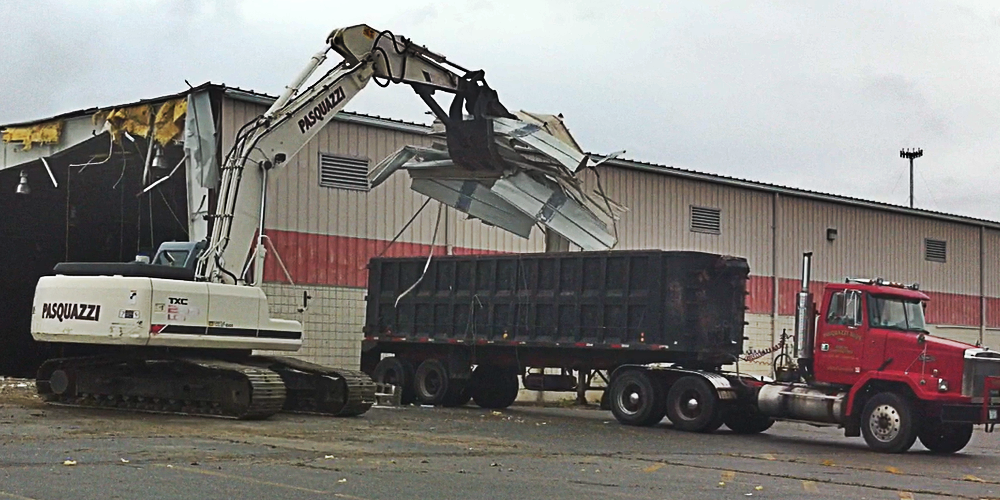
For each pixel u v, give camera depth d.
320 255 27.81
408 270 26.39
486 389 25.84
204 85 25.00
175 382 19.08
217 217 19.09
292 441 15.34
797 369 20.53
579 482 12.23
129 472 11.51
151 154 27.05
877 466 15.94
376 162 28.94
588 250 22.05
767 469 14.71
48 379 20.72
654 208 34.47
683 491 11.88
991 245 45.84
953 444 19.30
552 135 20.86
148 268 18.61
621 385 21.91
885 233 41.41
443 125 20.94
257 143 19.17
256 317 19.27
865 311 19.52
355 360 28.33
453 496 10.67
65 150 27.89
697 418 20.78
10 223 29.95
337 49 19.91
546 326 23.78
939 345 18.61
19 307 30.08
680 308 21.77
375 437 16.53
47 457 12.59
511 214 21.19
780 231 37.94
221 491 10.42
